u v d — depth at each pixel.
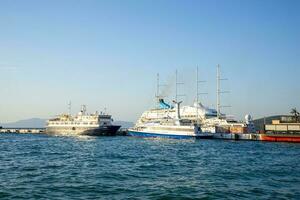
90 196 35.41
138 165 59.41
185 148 101.31
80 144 119.81
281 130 137.50
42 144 120.00
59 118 197.38
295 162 65.75
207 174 49.78
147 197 35.12
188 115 178.75
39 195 35.56
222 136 148.50
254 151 91.31
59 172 50.72
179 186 40.69
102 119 178.25
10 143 126.62
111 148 100.50
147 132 161.62
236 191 38.19
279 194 36.97
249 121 162.62
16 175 47.69
